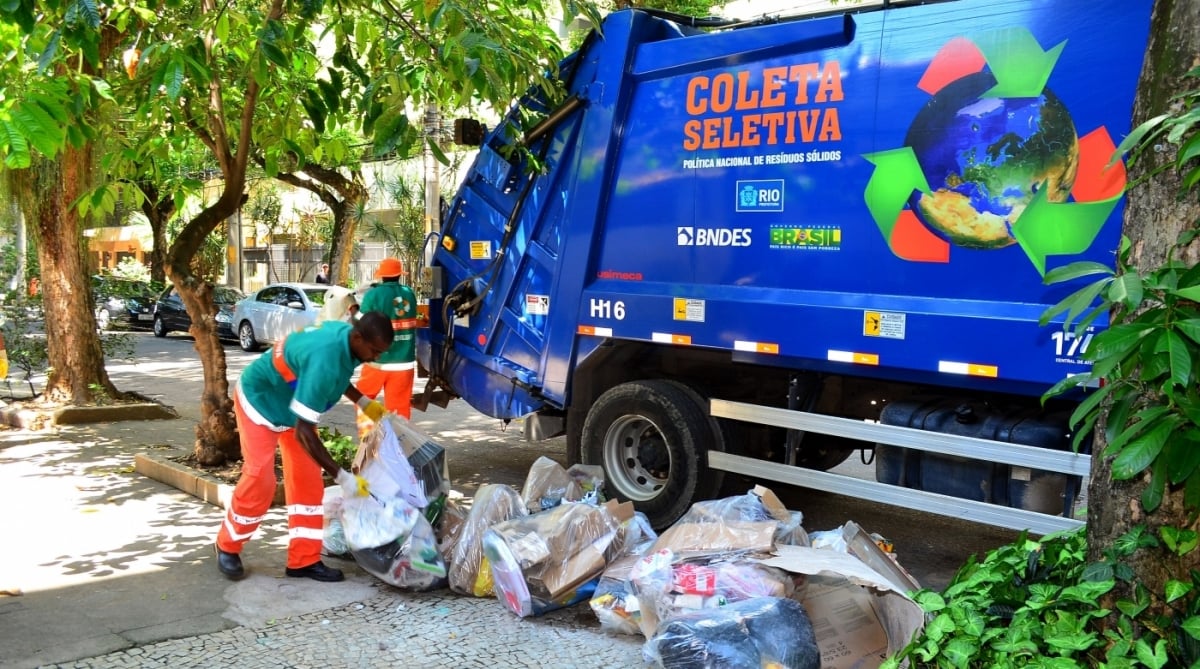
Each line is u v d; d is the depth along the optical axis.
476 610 4.64
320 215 26.20
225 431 7.06
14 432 9.25
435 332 7.62
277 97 7.16
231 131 7.57
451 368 7.52
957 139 4.68
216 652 4.07
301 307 18.27
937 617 3.19
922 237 4.82
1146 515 2.90
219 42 6.05
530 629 4.39
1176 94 2.72
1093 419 2.87
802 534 4.66
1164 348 2.37
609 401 6.24
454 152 15.51
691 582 3.99
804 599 4.02
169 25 6.22
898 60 4.89
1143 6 4.15
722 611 3.71
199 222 7.09
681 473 5.90
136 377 14.24
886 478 5.16
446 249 7.51
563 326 6.54
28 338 10.85
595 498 5.19
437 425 10.20
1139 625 2.87
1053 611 3.04
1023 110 4.47
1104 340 2.49
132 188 6.90
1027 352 4.45
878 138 4.97
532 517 4.86
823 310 5.15
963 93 4.66
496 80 5.29
